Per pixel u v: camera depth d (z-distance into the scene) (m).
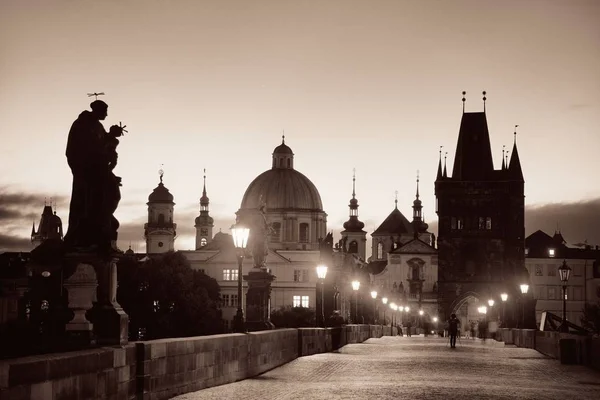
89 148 29.02
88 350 23.86
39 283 28.44
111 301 28.30
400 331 184.62
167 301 184.62
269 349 46.06
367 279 172.12
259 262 63.84
